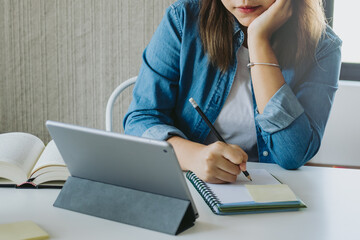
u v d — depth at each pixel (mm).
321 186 1040
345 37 2334
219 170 953
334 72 1293
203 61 1276
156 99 1257
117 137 772
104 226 802
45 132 2328
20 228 769
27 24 2232
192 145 1054
